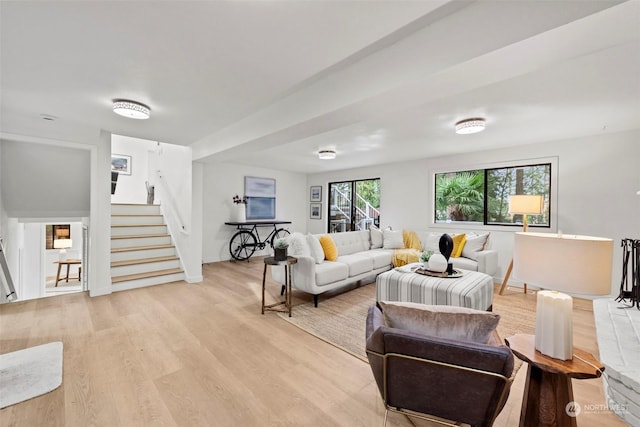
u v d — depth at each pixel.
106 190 3.88
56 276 6.48
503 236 4.59
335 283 3.73
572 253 1.16
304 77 2.16
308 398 1.80
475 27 1.40
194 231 4.61
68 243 6.55
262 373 2.07
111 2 1.36
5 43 1.71
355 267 4.09
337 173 7.38
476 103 2.66
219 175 6.40
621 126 3.35
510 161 4.48
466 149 4.69
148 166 6.93
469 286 2.83
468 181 5.08
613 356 1.63
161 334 2.69
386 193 6.22
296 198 7.96
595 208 3.73
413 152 4.96
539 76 2.12
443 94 1.83
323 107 2.21
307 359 2.27
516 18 1.28
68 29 1.57
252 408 1.71
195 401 1.76
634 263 2.51
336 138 4.01
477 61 1.43
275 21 1.49
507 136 3.84
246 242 6.83
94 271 3.82
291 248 3.67
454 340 1.23
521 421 1.35
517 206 3.91
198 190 4.66
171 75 2.12
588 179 3.78
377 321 1.53
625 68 2.00
